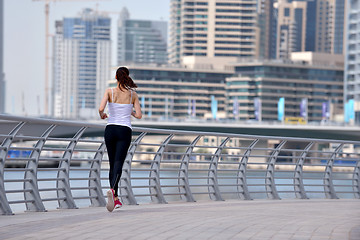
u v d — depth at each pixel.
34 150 16.12
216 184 21.66
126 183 19.23
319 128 198.00
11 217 14.01
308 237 10.42
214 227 11.76
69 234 10.66
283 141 23.39
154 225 12.03
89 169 17.86
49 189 16.44
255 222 12.74
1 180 15.09
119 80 15.31
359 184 25.89
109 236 10.41
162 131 19.42
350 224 12.52
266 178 23.16
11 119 14.27
